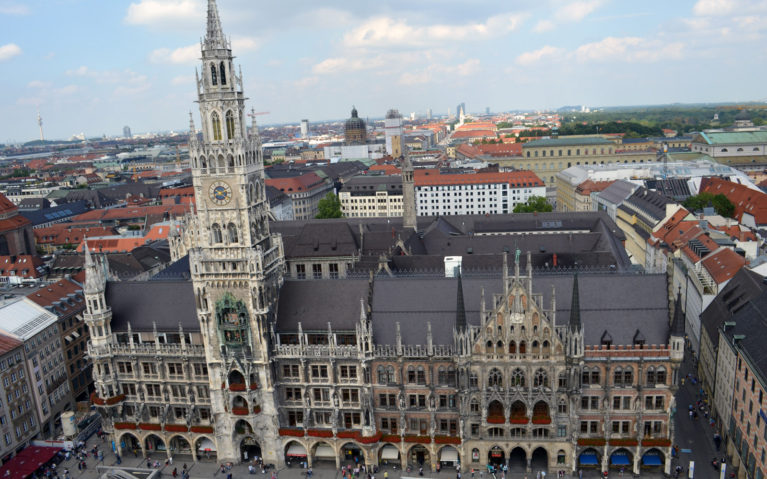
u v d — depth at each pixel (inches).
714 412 3969.0
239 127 3467.0
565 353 3351.4
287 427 3764.8
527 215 6958.7
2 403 3841.0
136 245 7790.4
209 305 3602.4
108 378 3905.0
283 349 3666.3
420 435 3609.7
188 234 5226.4
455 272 4426.7
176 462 3882.9
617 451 3511.3
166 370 3858.3
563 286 3641.7
